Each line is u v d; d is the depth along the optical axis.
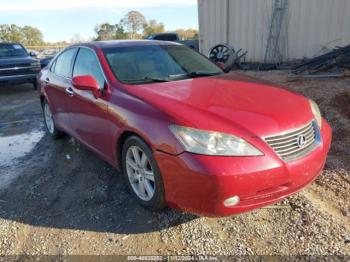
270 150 2.57
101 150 3.78
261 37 10.77
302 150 2.77
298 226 2.85
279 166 2.57
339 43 9.48
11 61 10.59
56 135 5.37
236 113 2.75
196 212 2.64
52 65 5.18
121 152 3.40
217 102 2.93
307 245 2.63
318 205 3.09
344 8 9.16
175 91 3.20
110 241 2.83
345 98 5.67
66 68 4.62
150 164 2.89
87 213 3.26
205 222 2.99
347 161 3.83
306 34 9.93
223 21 11.48
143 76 3.67
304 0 9.69
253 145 2.54
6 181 4.05
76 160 4.54
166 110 2.79
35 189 3.80
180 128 2.62
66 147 5.07
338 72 7.86
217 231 2.87
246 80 3.75
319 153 2.89
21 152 5.04
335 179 3.49
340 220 2.89
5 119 7.21
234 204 2.54
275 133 2.63
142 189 3.15
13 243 2.88
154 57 4.02
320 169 2.98
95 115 3.66
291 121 2.77
